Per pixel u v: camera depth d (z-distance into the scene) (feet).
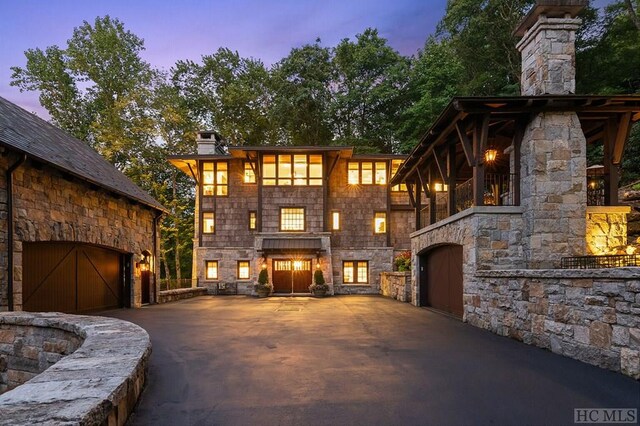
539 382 15.71
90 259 42.86
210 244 77.25
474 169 31.99
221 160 78.48
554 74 32.50
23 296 32.30
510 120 33.01
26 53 104.37
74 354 13.64
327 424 11.85
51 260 36.09
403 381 16.14
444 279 41.45
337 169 78.48
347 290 73.67
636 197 45.55
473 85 86.48
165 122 100.53
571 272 19.47
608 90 68.54
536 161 30.91
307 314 40.19
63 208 35.88
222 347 23.44
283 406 13.39
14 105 43.86
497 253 31.19
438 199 61.82
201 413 12.76
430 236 43.34
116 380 10.45
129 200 48.08
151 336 27.43
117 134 96.43
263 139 117.08
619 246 30.91
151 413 12.71
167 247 108.78
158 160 102.89
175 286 98.12
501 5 83.46
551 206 30.63
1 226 28.71
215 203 77.92
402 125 104.63
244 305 51.34
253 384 15.90
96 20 106.73
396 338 26.04
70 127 105.91
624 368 16.16
